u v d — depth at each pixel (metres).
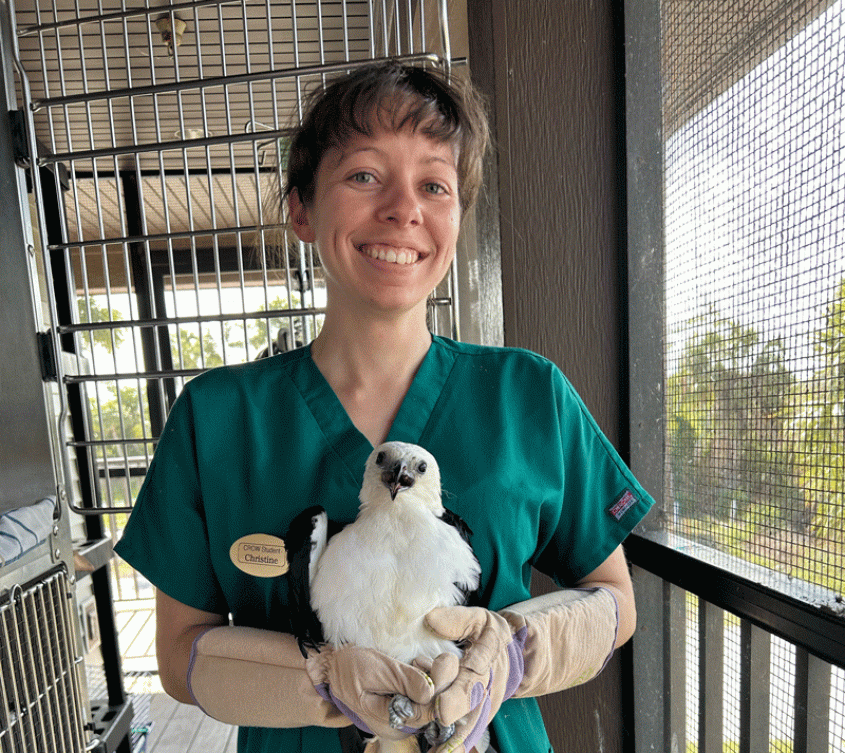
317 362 0.88
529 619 0.73
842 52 0.81
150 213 3.70
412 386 0.85
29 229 1.30
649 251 1.32
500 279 1.37
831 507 0.86
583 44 1.33
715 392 1.14
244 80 1.24
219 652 0.72
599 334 1.37
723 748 1.12
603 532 0.92
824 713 0.87
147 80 2.62
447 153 0.79
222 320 1.37
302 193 0.86
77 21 1.27
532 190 1.35
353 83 0.76
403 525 0.66
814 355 0.88
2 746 0.96
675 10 1.23
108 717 1.76
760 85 0.99
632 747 1.34
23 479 1.18
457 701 0.60
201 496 0.84
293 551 0.69
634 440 1.33
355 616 0.63
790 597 0.86
